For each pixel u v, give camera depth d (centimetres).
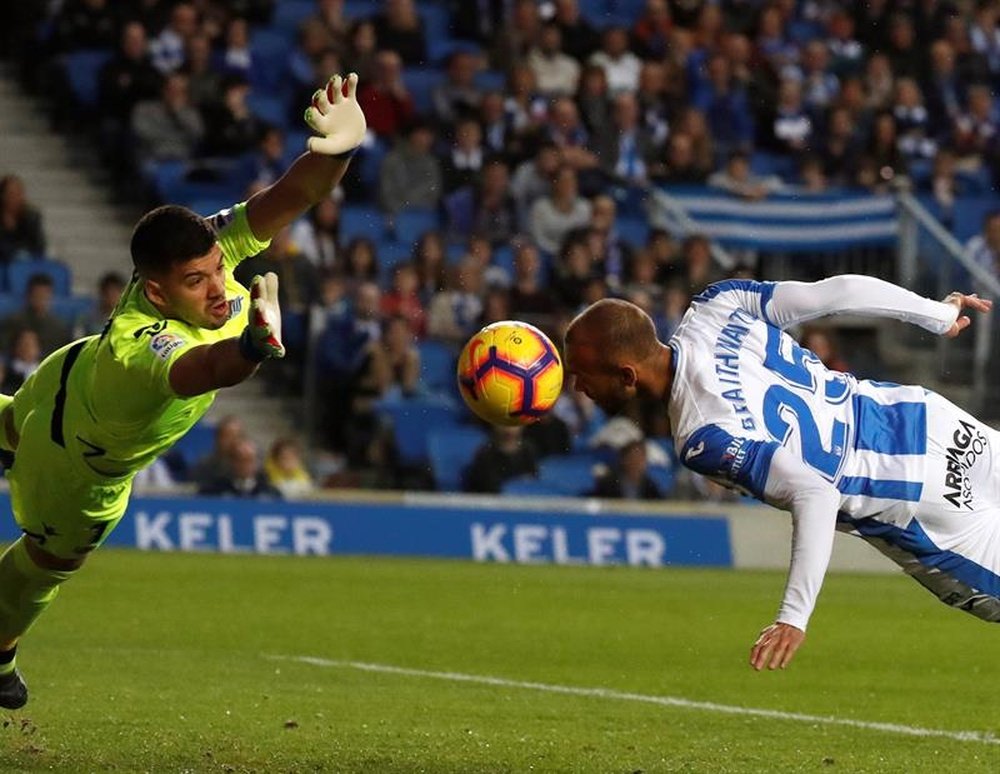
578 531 2580
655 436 2761
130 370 921
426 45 3416
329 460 2712
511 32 3400
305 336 2817
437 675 1478
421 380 2855
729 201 3172
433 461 2711
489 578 2297
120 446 963
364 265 2911
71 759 1016
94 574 2158
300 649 1619
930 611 2083
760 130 3469
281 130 3294
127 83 3148
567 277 2914
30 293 2609
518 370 996
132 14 3288
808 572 884
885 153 3419
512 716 1254
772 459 909
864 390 996
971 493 1002
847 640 1794
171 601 1939
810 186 3288
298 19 3522
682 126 3281
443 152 3144
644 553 2580
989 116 3634
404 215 3106
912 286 3152
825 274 3191
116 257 3138
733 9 3659
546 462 2716
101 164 3266
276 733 1137
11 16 3469
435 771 1020
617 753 1103
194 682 1376
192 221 931
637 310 939
